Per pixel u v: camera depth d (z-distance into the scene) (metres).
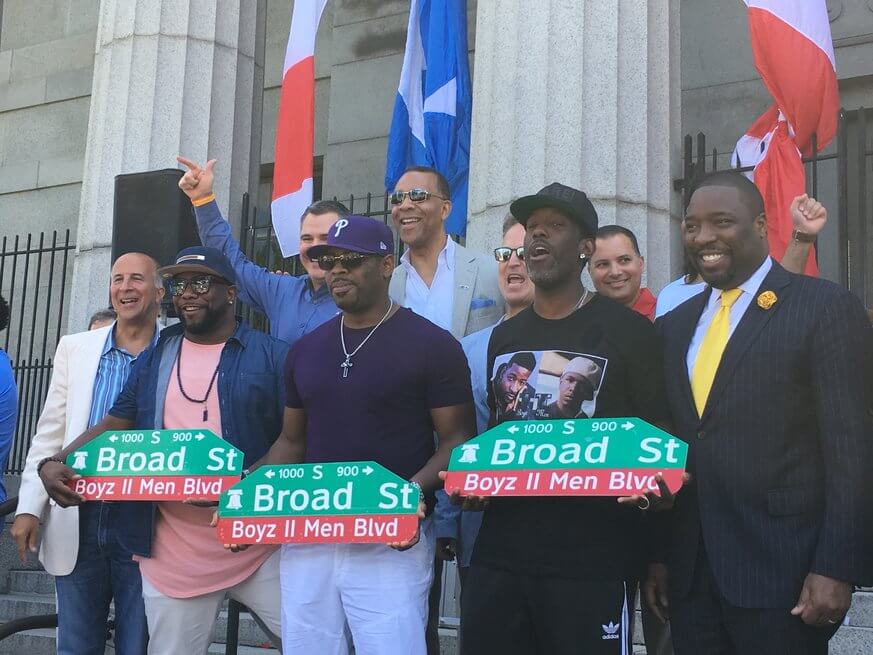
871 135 9.05
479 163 6.92
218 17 8.61
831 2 9.81
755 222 3.34
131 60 8.42
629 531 3.37
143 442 3.99
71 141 12.75
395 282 4.82
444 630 5.55
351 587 3.64
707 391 3.27
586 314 3.51
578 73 6.55
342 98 12.17
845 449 3.00
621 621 3.29
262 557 4.10
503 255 4.46
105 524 4.48
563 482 3.24
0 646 6.35
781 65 6.49
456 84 7.64
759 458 3.12
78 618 4.60
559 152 6.50
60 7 13.20
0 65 13.36
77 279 8.37
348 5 12.35
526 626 3.40
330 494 3.59
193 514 4.11
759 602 3.05
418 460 3.72
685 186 6.75
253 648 5.96
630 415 3.43
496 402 3.62
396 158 7.79
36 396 11.18
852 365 3.08
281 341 4.34
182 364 4.26
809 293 3.21
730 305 3.34
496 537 3.42
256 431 4.19
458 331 4.69
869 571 2.99
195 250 4.27
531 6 6.73
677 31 7.12
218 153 8.46
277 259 9.35
